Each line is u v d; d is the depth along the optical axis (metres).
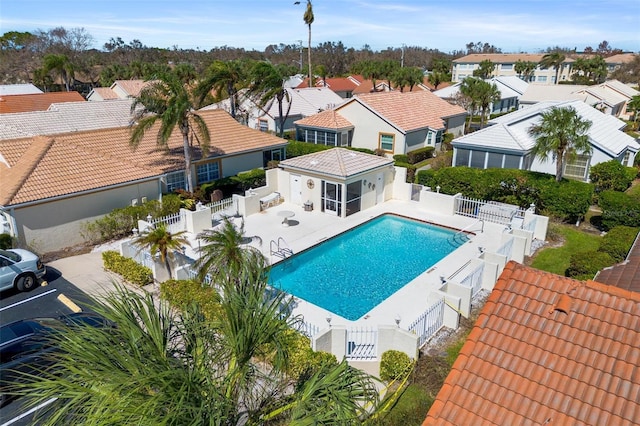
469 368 7.11
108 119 36.00
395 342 11.88
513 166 27.06
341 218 23.27
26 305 15.12
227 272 10.09
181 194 23.83
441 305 13.35
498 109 60.62
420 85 74.88
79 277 17.05
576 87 57.12
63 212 19.61
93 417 4.60
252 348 6.28
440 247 20.11
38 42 93.12
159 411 4.80
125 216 21.02
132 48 127.56
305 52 142.38
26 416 9.93
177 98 21.89
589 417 6.04
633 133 46.69
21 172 19.92
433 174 26.78
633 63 90.50
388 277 17.38
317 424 5.17
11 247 18.17
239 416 5.89
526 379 6.72
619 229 16.95
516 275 8.27
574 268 15.45
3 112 41.69
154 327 5.82
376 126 36.12
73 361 5.20
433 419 6.70
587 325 7.13
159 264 16.19
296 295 16.08
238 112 45.38
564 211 21.86
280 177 25.86
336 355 12.07
